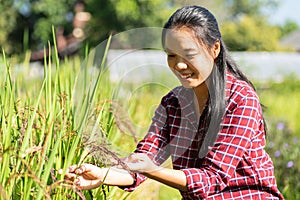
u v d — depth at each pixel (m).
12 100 2.32
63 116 2.53
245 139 2.33
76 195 2.54
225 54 2.40
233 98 2.37
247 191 2.41
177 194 4.20
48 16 19.22
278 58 20.53
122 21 16.97
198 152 2.48
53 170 2.34
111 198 2.93
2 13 19.58
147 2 16.77
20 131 2.42
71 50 13.05
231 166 2.32
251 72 12.68
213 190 2.32
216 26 2.35
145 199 3.71
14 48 20.08
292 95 14.70
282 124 6.39
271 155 5.60
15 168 2.17
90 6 17.27
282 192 5.02
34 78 3.93
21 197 2.25
